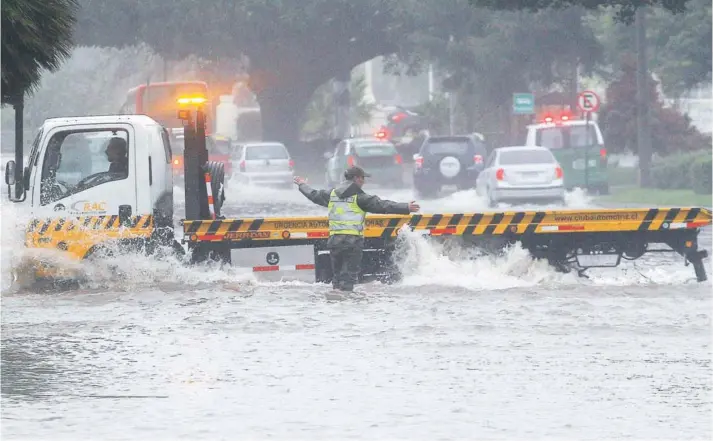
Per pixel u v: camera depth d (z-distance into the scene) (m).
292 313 45.50
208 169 53.72
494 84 175.38
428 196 138.88
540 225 53.00
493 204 110.12
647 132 135.62
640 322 42.94
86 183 51.97
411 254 53.09
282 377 33.78
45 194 51.84
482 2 101.06
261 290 51.34
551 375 33.88
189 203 53.78
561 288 51.88
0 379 33.62
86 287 52.22
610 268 58.03
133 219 52.12
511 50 172.25
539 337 40.06
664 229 53.28
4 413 29.59
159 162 52.28
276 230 52.75
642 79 135.62
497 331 41.25
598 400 30.78
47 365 35.66
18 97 47.62
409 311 45.84
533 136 132.38
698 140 161.38
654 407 29.98
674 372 34.16
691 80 164.12
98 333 41.41
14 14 43.97
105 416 29.30
